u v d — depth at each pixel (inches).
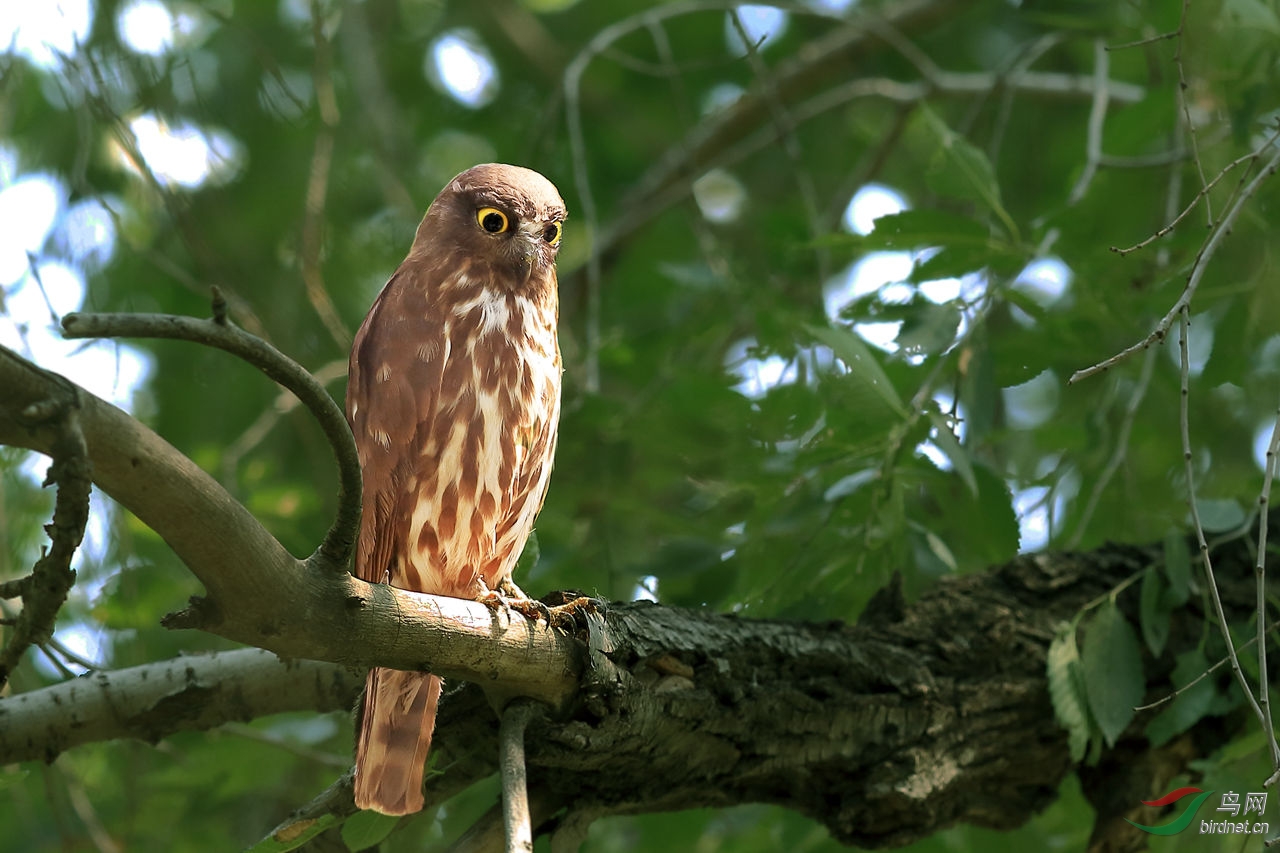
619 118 668.1
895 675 314.5
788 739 302.2
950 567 352.8
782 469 379.2
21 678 370.3
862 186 532.1
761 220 511.5
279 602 215.2
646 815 403.9
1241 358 376.2
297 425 459.8
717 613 303.1
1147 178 453.1
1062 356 382.6
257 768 402.0
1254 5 365.1
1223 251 375.2
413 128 631.2
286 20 586.2
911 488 354.9
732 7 485.4
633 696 274.5
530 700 268.2
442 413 317.1
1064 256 368.2
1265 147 285.1
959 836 400.5
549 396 334.6
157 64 429.7
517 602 262.2
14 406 181.5
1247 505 369.1
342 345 420.2
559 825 292.4
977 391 347.6
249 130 522.9
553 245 344.2
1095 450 388.5
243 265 497.4
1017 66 495.2
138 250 426.3
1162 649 344.2
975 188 356.5
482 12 652.7
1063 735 335.0
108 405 189.9
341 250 514.3
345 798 274.5
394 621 233.1
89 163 492.4
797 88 604.7
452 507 315.3
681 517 406.6
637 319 546.6
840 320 368.8
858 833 316.8
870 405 328.8
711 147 621.6
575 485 414.0
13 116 483.2
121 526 395.9
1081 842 418.3
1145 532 437.1
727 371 431.2
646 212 558.9
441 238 335.0
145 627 419.2
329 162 470.9
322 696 323.3
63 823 377.4
